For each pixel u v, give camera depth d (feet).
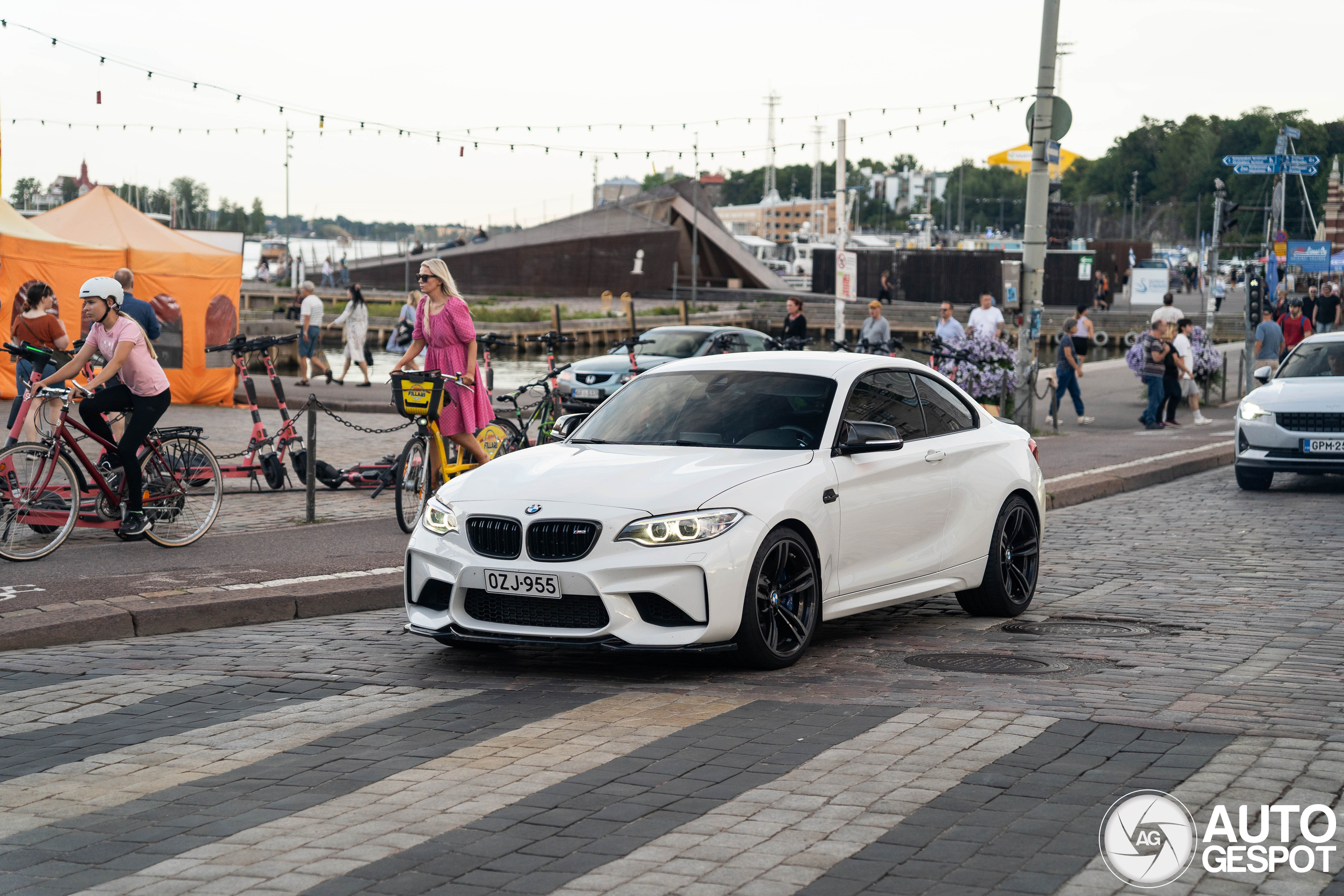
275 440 43.09
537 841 13.97
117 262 69.00
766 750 17.21
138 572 29.22
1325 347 50.88
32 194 325.42
